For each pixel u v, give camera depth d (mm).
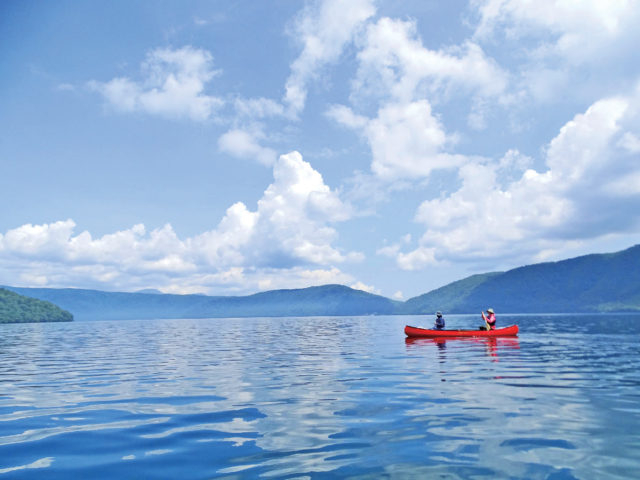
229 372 14023
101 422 7535
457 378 11750
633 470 4855
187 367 15680
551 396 9070
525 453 5500
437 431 6570
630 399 8695
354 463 5246
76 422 7555
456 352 19250
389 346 23625
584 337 29000
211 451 5848
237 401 9188
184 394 10156
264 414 7934
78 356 21172
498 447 5762
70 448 6070
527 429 6586
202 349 24703
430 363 15359
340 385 10969
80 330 67625
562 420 7090
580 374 12172
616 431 6418
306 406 8555
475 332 28734
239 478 4836
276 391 10289
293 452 5723
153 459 5562
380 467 5086
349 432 6633
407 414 7703
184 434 6695
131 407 8781
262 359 18172
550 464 5086
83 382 12359
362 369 14078
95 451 5926
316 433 6617
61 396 10133
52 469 5234
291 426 7059
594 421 7004
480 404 8391
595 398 8828
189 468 5199
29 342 34906
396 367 14430
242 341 32750
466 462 5199
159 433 6781
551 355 17484
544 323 63094
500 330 29125
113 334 50031
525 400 8703
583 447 5703
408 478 4715
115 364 17188
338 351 21422
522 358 16469
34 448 6094
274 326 80562
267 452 5750
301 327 69500
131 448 6039
